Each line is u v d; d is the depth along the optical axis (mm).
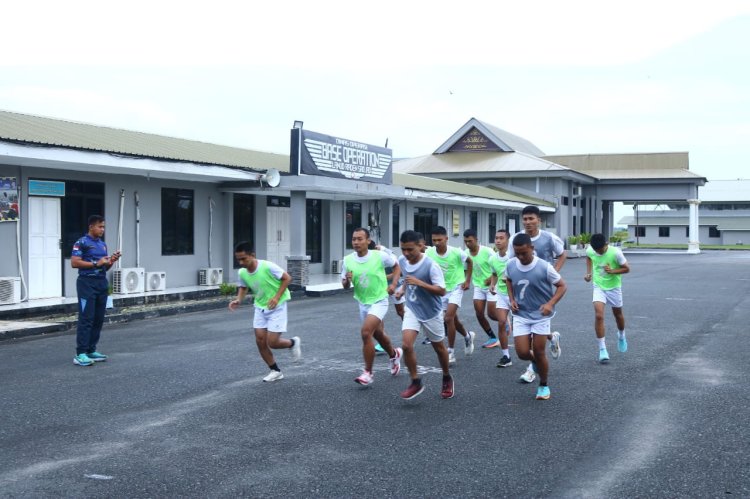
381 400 7387
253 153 24438
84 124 19422
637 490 4871
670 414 6816
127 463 5449
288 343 8328
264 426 6449
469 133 51188
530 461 5473
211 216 19438
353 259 8078
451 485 4980
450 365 9281
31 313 13547
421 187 28375
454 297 9297
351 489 4910
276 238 22312
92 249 9336
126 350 10391
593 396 7547
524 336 7332
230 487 4953
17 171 14398
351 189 20328
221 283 19219
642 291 20406
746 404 7203
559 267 8852
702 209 78625
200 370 8914
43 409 7031
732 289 21078
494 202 34438
